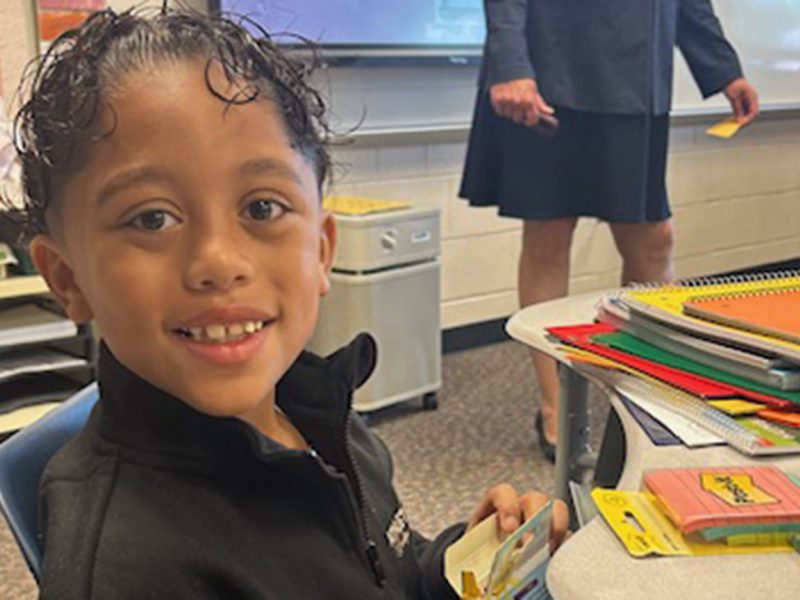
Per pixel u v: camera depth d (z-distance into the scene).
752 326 0.85
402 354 2.51
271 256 0.62
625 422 0.81
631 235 2.10
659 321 0.94
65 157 0.60
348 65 2.64
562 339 0.99
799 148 4.18
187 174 0.58
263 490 0.66
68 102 0.60
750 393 0.82
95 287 0.61
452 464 2.26
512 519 0.82
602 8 1.89
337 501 0.68
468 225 3.14
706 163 3.80
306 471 0.67
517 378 2.92
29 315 2.07
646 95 1.91
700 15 2.03
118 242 0.59
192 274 0.59
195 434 0.62
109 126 0.58
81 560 0.56
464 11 2.88
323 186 0.70
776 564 0.58
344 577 0.68
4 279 1.94
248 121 0.60
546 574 0.61
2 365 2.03
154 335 0.60
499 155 2.08
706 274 3.95
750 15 3.77
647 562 0.58
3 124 1.82
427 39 2.81
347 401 0.77
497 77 1.86
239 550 0.62
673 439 0.77
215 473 0.63
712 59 2.04
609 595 0.55
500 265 3.26
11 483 0.72
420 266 2.51
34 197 0.64
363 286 2.38
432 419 2.56
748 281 1.09
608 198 1.98
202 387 0.61
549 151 2.00
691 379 0.86
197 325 0.60
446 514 2.01
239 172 0.60
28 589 1.70
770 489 0.65
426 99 2.89
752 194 4.04
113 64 0.60
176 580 0.57
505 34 1.86
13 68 2.15
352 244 2.36
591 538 0.61
